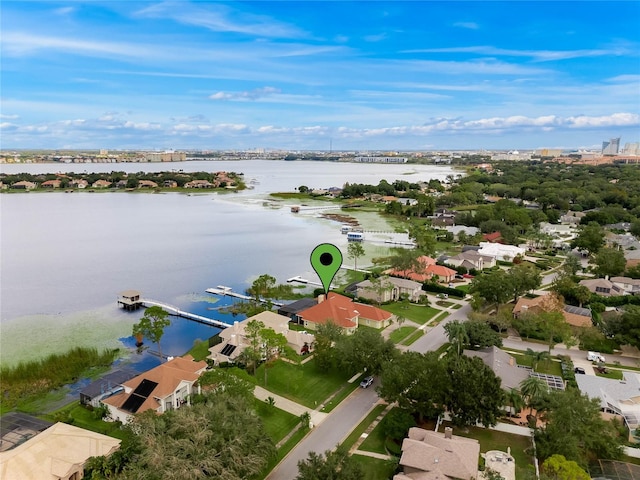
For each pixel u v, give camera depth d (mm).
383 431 72875
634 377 84938
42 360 97688
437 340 109625
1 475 54750
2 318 124562
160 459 52156
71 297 143125
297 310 122625
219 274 170375
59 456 59438
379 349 88188
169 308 132125
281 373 91500
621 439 68625
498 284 124750
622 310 122188
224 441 56094
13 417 75750
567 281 136375
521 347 107312
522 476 57531
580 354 103562
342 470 53625
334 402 82125
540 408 71312
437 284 153125
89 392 81562
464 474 57219
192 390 80625
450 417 73875
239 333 100750
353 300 137750
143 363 99562
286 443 69500
